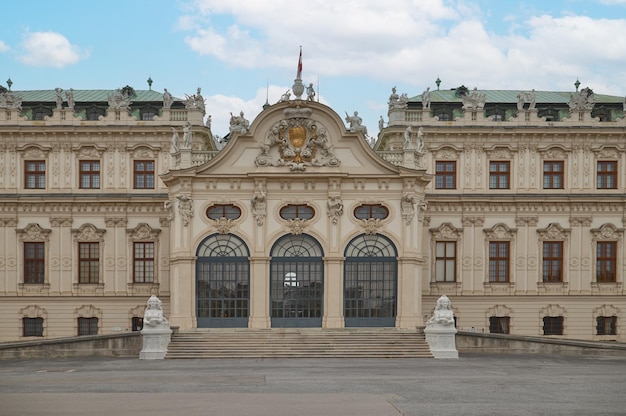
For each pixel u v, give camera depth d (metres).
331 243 65.88
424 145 76.19
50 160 76.12
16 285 75.50
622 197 76.31
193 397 33.81
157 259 75.75
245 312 65.88
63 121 75.88
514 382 39.91
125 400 32.91
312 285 66.19
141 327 75.50
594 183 76.81
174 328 62.03
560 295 76.12
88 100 79.88
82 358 57.00
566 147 76.62
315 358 56.47
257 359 55.69
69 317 75.56
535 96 81.19
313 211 66.44
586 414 29.75
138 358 56.97
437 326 57.91
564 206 76.50
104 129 75.56
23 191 75.94
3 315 75.50
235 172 66.50
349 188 66.62
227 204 66.25
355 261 66.31
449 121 76.31
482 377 42.44
